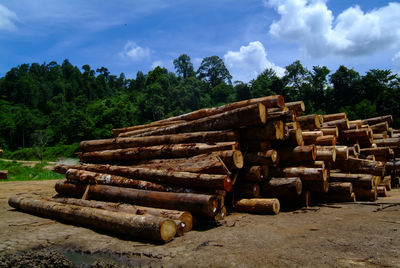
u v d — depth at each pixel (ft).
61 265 11.92
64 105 396.78
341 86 183.73
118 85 570.46
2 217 21.36
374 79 167.22
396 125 120.06
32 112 362.33
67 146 211.82
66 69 577.02
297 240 13.47
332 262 10.55
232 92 315.99
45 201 22.02
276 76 208.03
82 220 17.88
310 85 197.06
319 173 21.44
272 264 10.55
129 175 22.11
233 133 20.81
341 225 16.34
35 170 85.35
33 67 573.33
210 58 380.58
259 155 21.34
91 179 22.39
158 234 13.65
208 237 14.58
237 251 12.13
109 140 28.66
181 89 305.94
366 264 10.31
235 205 21.27
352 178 26.03
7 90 435.53
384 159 33.71
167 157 23.16
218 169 18.40
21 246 14.34
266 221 17.93
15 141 271.69
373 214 19.39
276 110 22.59
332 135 27.55
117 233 16.24
